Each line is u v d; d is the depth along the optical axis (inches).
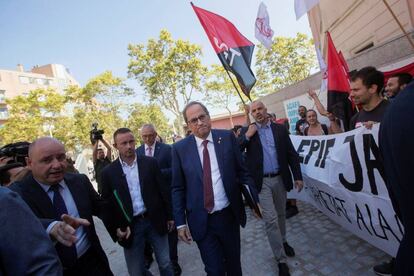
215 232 100.0
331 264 122.3
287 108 439.8
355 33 322.0
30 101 1015.0
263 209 129.5
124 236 111.6
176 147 106.5
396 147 42.3
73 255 81.8
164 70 991.6
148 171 119.0
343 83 157.6
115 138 118.0
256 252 150.3
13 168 107.6
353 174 107.3
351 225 118.5
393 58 220.4
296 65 919.7
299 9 164.6
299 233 159.3
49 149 76.9
